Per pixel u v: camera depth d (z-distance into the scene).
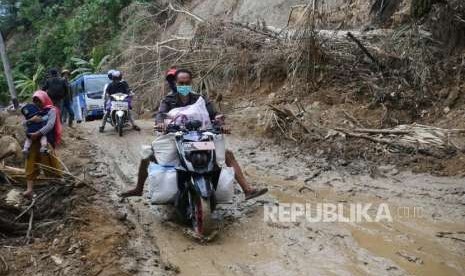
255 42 14.91
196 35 16.61
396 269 5.12
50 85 12.97
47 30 35.62
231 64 14.89
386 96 10.93
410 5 12.38
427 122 10.10
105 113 13.35
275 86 13.77
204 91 15.27
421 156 8.54
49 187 7.13
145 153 6.72
